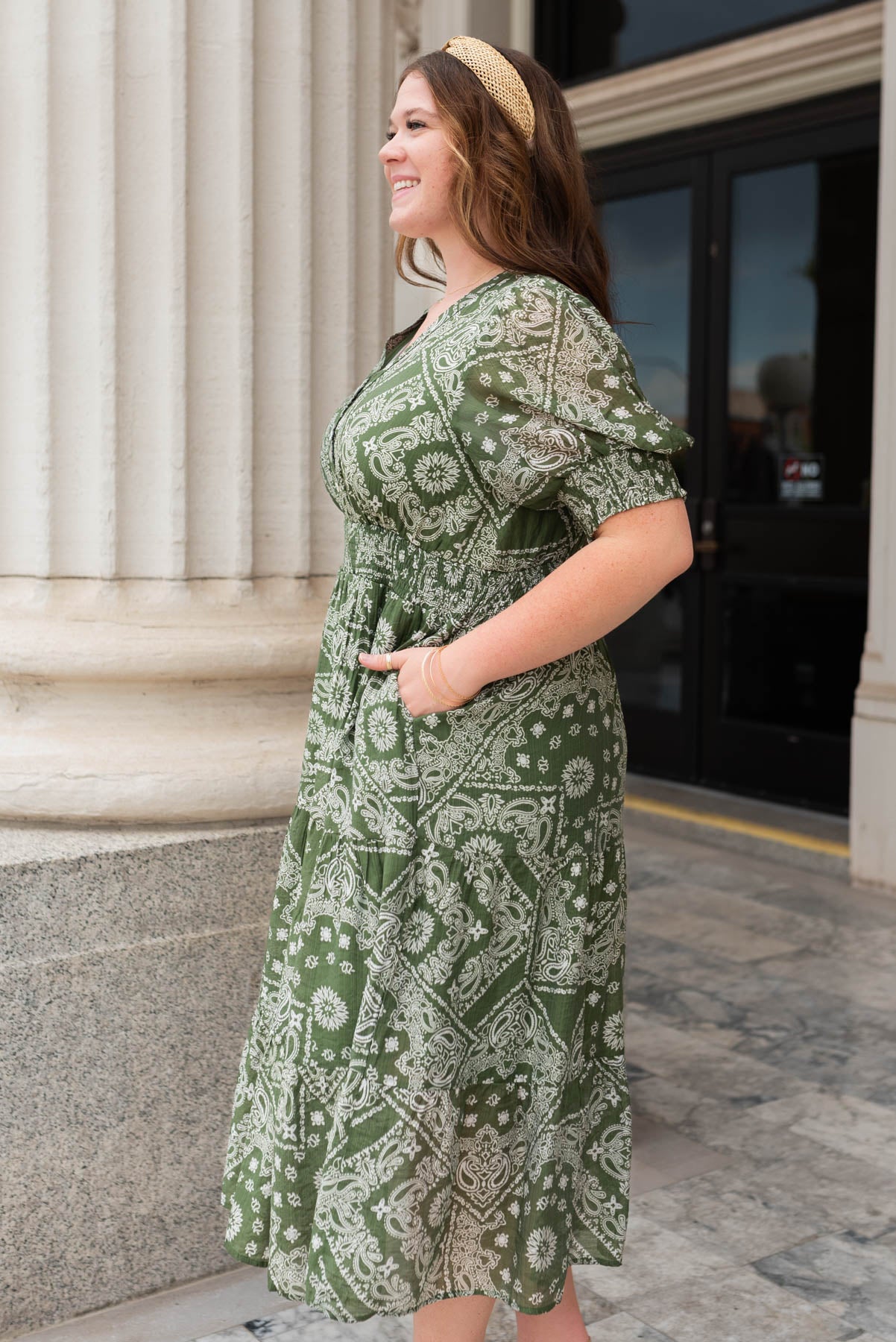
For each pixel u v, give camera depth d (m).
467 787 1.68
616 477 1.60
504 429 1.60
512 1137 1.74
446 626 1.70
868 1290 2.37
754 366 5.92
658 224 6.26
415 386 1.64
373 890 1.70
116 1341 2.19
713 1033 3.57
